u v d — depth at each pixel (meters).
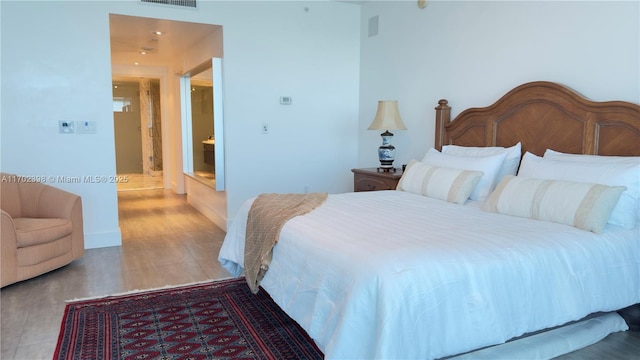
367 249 1.89
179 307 2.81
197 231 4.82
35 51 3.78
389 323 1.60
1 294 3.00
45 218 3.59
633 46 2.72
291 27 4.88
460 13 3.95
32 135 3.84
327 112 5.22
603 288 2.15
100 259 3.80
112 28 4.62
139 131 10.52
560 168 2.76
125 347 2.29
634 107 2.64
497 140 3.58
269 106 4.85
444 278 1.75
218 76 4.62
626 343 2.36
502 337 1.85
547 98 3.16
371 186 4.38
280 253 2.39
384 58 4.94
